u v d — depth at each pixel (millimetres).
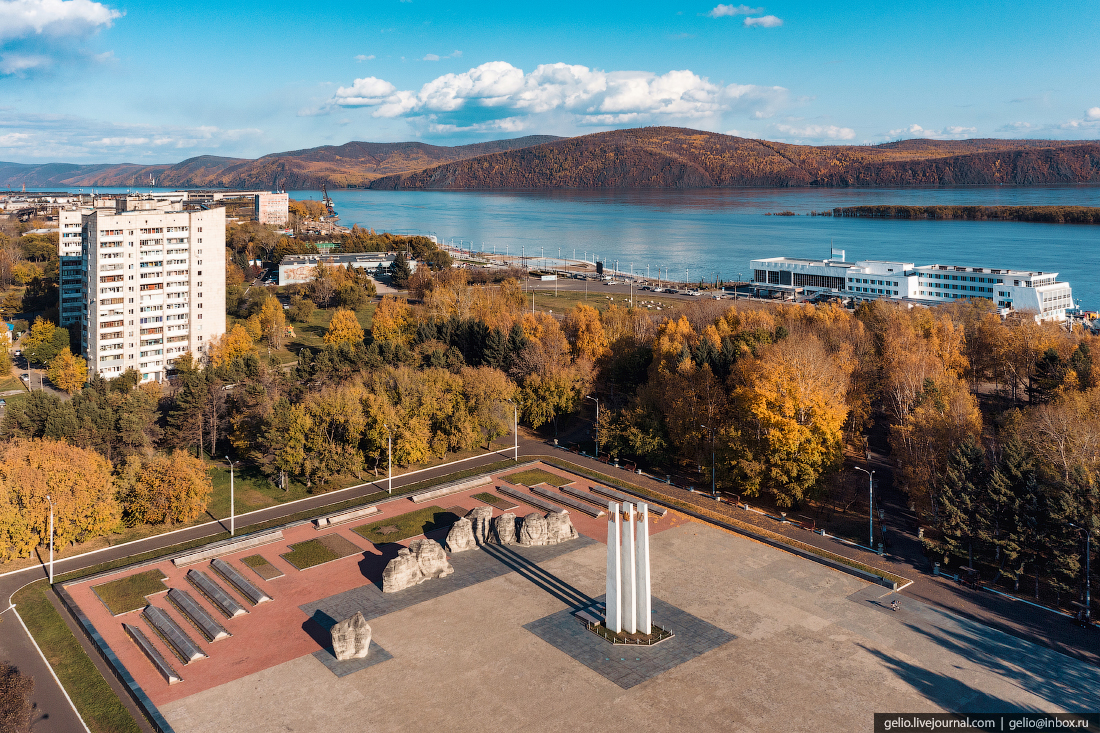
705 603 101125
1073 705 79438
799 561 113500
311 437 143000
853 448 155875
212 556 116312
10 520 110312
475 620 97438
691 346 181875
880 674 85125
